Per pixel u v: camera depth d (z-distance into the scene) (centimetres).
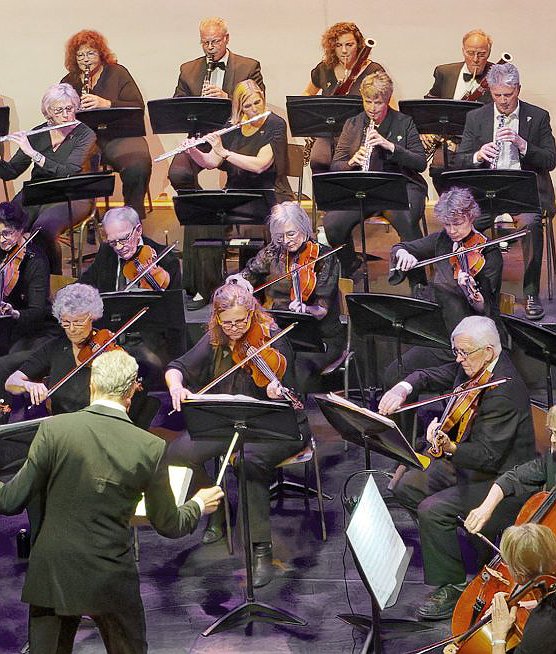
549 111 1495
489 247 1009
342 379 1037
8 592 838
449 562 799
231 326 860
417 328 924
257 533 846
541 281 1257
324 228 1216
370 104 1190
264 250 1031
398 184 1039
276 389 857
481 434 801
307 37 1507
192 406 756
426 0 1491
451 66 1378
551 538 613
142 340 997
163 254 1030
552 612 599
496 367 812
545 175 1188
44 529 637
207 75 1382
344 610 805
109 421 645
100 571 630
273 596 826
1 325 945
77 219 1226
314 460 893
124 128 1262
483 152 1137
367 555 666
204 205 1091
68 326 883
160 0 1511
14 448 764
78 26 1512
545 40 1491
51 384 899
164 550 894
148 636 779
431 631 776
